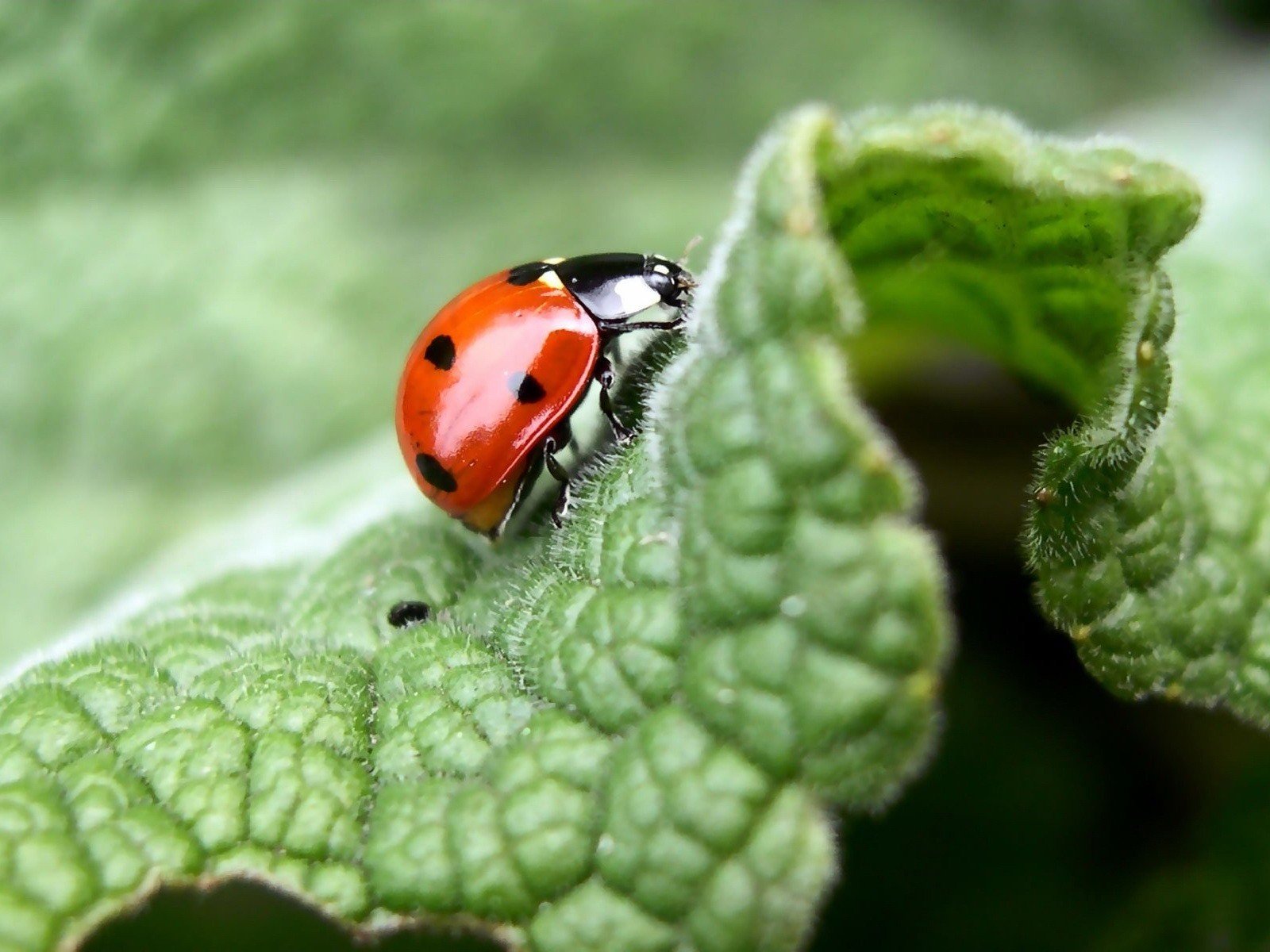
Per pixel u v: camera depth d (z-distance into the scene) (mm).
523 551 58
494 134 87
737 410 51
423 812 53
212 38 84
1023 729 71
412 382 59
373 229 85
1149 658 56
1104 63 91
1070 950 67
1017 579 72
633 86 88
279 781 54
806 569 50
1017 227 54
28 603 78
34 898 52
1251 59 91
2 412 81
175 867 53
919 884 69
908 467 50
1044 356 57
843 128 52
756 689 51
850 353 66
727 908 51
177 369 82
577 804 52
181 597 63
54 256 83
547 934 52
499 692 54
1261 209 77
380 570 60
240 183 85
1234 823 67
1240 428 63
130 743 54
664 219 86
